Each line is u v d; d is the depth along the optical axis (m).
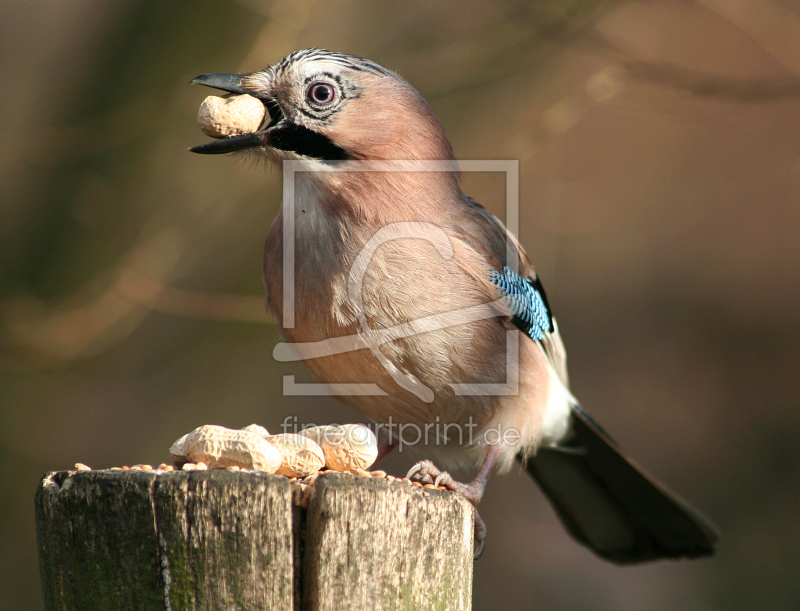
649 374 14.72
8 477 11.28
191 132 10.70
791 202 14.47
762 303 14.70
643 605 12.27
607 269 14.91
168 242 10.26
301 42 11.03
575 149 13.59
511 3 10.23
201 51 10.20
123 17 10.45
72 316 9.93
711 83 9.81
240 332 11.70
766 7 10.48
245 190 10.80
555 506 8.44
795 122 14.12
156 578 3.38
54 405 11.80
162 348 12.04
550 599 12.61
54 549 3.51
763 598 11.77
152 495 3.41
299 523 3.53
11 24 12.30
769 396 14.17
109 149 10.27
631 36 13.37
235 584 3.37
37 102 11.69
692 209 14.82
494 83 11.47
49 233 10.66
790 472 13.31
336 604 3.46
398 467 12.08
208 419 11.73
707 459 13.73
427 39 11.80
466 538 3.86
